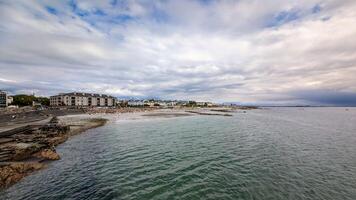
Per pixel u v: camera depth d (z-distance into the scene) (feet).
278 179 47.83
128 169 54.80
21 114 210.38
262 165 57.98
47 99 521.65
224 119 223.30
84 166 57.21
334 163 60.08
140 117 243.81
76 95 535.60
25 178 47.65
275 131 127.03
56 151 73.41
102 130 128.88
